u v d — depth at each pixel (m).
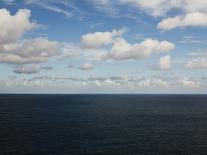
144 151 52.84
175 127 82.44
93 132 72.12
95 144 57.91
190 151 53.12
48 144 57.28
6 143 57.84
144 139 63.88
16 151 51.50
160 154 50.88
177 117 109.81
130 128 79.94
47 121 92.81
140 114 120.94
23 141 59.91
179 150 53.75
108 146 56.38
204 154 51.06
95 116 110.56
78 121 93.81
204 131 75.50
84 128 78.75
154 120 99.06
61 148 54.09
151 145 57.75
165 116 113.31
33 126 81.31
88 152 51.44
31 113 119.12
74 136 66.25
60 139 62.47
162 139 64.06
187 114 122.44
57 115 112.44
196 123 91.62
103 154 50.31
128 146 56.62
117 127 81.56
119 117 108.06
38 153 50.28
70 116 109.12
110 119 100.94
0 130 73.69
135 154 50.62
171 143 59.81
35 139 62.16
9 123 87.00
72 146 55.84
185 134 70.69
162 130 76.75
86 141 60.66
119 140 62.25
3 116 105.88
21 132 70.81
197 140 63.25
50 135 67.06
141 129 78.25
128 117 108.31
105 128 79.31
